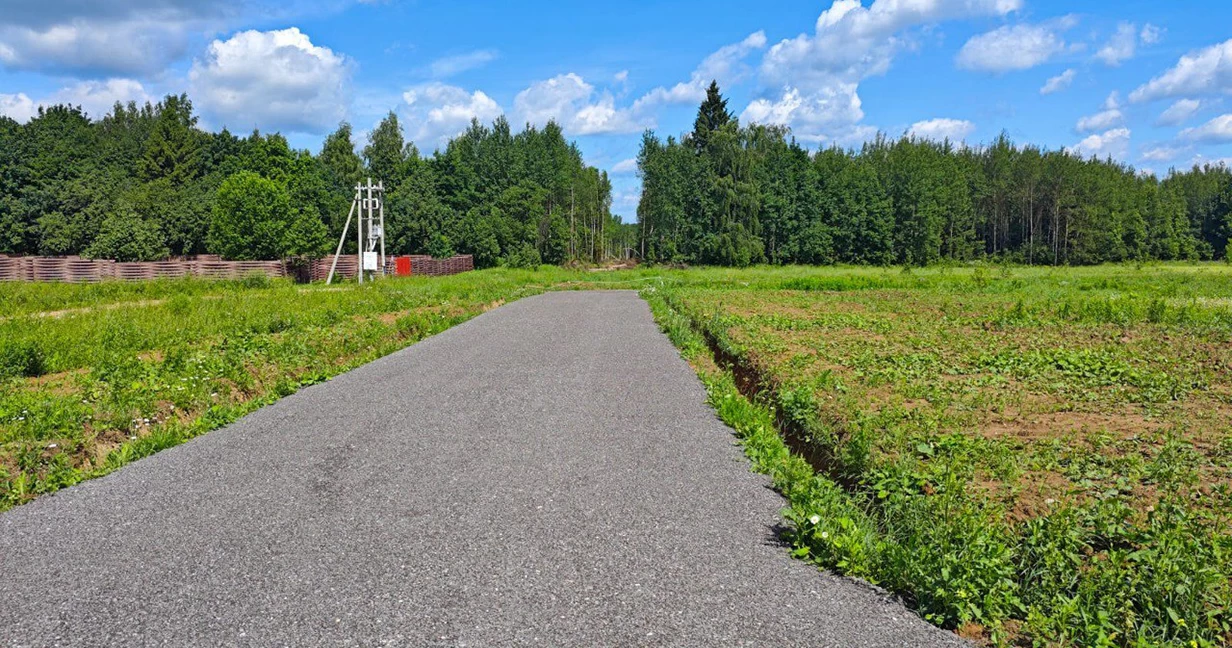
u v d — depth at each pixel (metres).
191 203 68.31
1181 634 3.71
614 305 26.70
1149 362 11.89
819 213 81.50
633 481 6.00
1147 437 7.06
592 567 4.36
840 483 6.23
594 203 93.88
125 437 7.32
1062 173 91.94
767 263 80.88
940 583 3.99
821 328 17.25
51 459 6.39
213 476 6.11
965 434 7.28
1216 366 11.40
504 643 3.49
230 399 9.05
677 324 17.25
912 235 84.56
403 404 8.94
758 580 4.25
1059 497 5.38
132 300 24.86
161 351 12.71
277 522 5.04
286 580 4.14
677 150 78.62
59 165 69.12
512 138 89.50
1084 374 10.63
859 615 3.88
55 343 12.05
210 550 4.56
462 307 23.22
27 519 5.16
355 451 6.85
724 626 3.71
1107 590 3.97
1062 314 20.11
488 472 6.19
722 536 4.89
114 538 4.78
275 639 3.51
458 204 78.88
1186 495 5.43
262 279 32.19
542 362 12.28
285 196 49.62
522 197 75.38
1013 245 99.88
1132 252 90.44
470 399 9.22
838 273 55.66
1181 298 26.95
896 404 8.45
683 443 7.20
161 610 3.80
